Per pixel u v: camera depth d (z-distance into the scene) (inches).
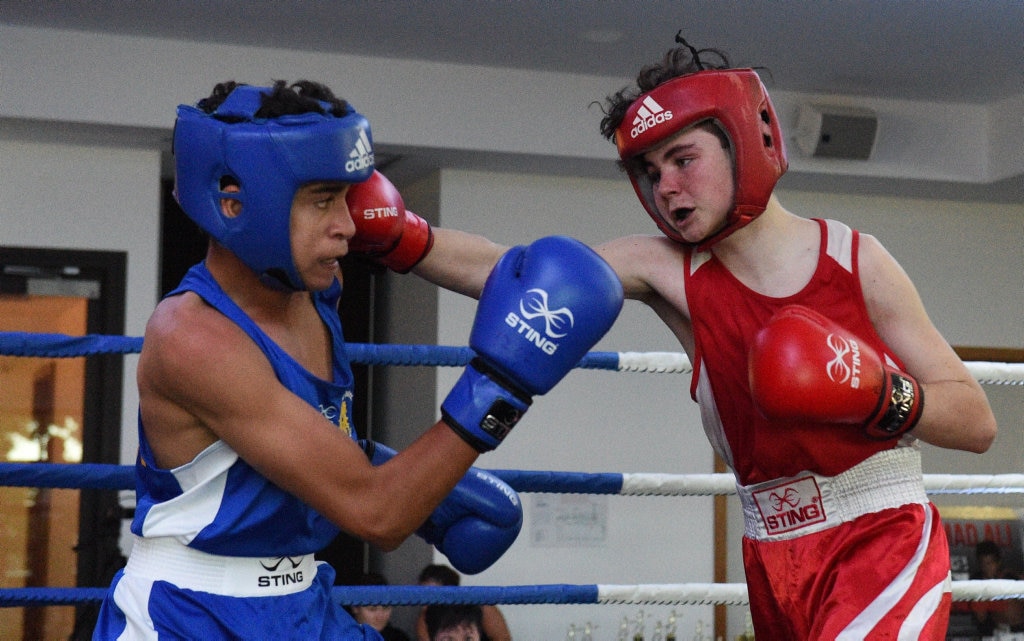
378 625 204.7
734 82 69.2
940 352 72.6
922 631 68.0
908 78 233.0
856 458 72.0
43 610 223.8
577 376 246.4
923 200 269.9
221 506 60.7
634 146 70.1
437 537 74.2
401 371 263.0
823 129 236.4
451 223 241.4
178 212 274.8
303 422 57.6
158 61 210.4
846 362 67.1
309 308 66.9
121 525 220.2
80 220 223.5
